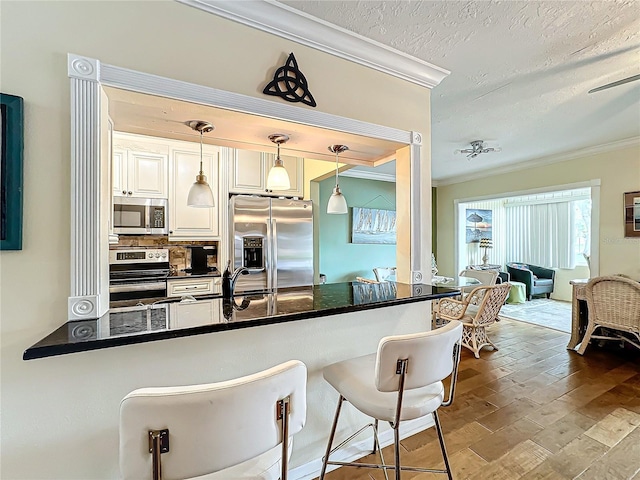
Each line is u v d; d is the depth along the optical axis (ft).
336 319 5.74
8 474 3.58
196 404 2.45
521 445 6.29
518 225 25.93
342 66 5.84
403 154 6.96
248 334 4.87
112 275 10.31
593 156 13.28
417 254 6.81
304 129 5.77
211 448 2.55
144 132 6.04
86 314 3.89
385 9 5.01
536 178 15.43
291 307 4.85
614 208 12.64
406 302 5.58
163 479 2.48
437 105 8.92
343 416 5.87
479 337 11.80
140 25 4.24
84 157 3.87
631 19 5.27
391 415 4.00
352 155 7.95
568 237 22.59
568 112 9.45
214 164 11.77
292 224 11.47
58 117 3.78
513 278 23.44
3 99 3.51
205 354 4.53
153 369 4.20
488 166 16.66
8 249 3.51
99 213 3.96
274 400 2.79
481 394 8.42
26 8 3.69
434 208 21.08
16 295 3.61
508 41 5.87
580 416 7.32
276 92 5.16
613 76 7.27
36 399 3.67
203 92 4.60
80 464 3.84
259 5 4.84
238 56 4.88
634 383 9.04
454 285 13.42
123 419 2.39
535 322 16.02
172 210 11.14
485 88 7.86
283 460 2.91
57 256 3.77
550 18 5.24
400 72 6.47
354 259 17.67
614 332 11.86
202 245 12.51
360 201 17.97
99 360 3.92
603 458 5.90
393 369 3.73
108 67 4.02
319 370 5.57
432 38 5.77
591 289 11.11
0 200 3.49
